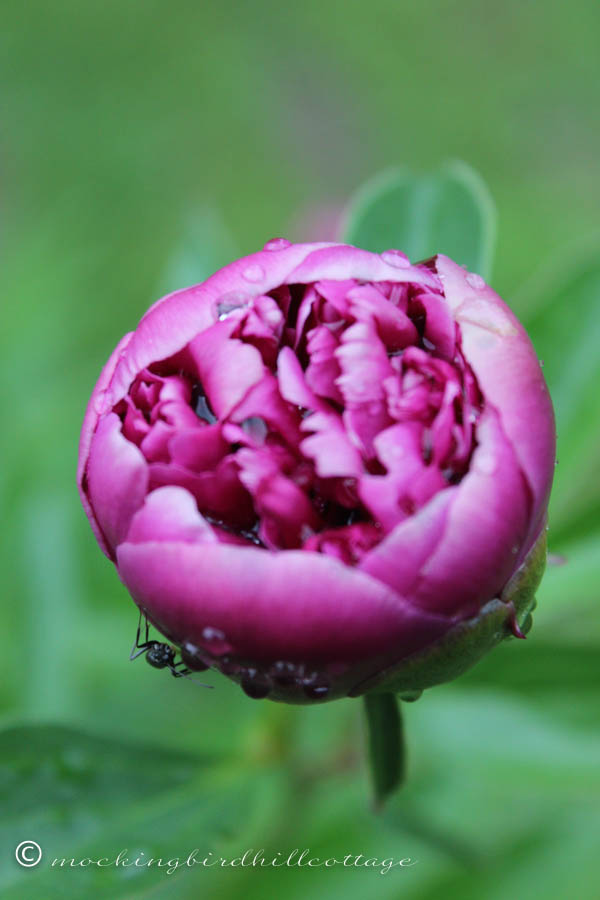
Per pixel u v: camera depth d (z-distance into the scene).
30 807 0.29
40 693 0.34
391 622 0.26
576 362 0.32
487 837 0.34
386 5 0.80
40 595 0.34
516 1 0.80
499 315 0.27
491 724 0.32
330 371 0.27
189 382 0.27
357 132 0.78
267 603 0.26
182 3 0.81
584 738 0.32
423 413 0.26
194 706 0.35
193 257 0.34
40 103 0.78
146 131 0.77
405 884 0.34
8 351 0.39
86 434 0.27
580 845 0.35
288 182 0.76
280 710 0.31
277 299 0.27
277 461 0.26
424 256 0.31
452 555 0.26
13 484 0.36
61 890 0.28
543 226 0.58
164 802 0.30
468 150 0.75
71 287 0.41
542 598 0.32
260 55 0.81
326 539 0.26
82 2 0.80
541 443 0.26
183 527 0.26
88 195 0.45
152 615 0.27
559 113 0.76
